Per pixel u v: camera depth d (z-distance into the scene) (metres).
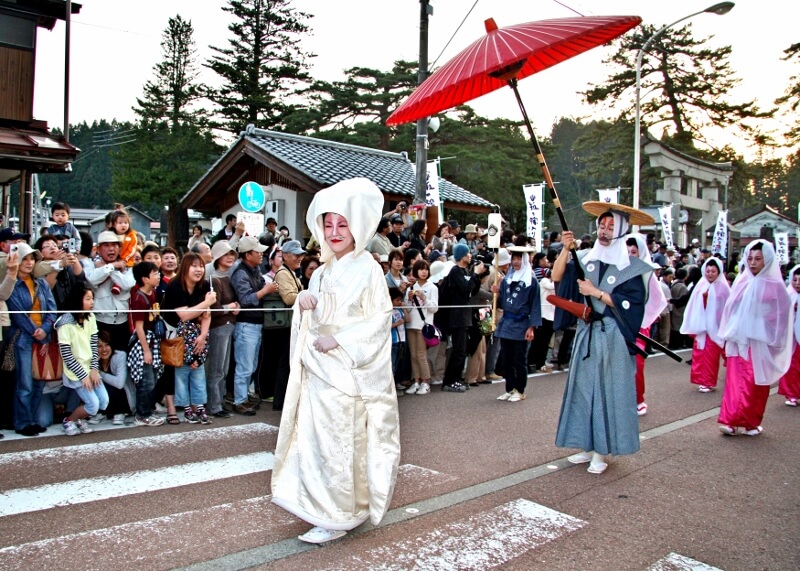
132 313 6.07
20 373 5.64
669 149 26.89
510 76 4.68
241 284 6.85
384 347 3.67
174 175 27.89
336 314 3.68
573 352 5.27
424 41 13.16
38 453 5.23
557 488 4.75
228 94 29.41
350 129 28.58
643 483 4.91
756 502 4.55
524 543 3.75
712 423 7.03
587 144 35.69
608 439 5.05
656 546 3.78
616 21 4.19
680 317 13.57
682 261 17.89
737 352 6.45
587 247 11.08
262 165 15.84
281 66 29.67
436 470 5.08
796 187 66.25
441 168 27.36
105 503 4.22
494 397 8.06
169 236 28.83
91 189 47.59
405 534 3.83
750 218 50.06
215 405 6.73
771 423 7.09
